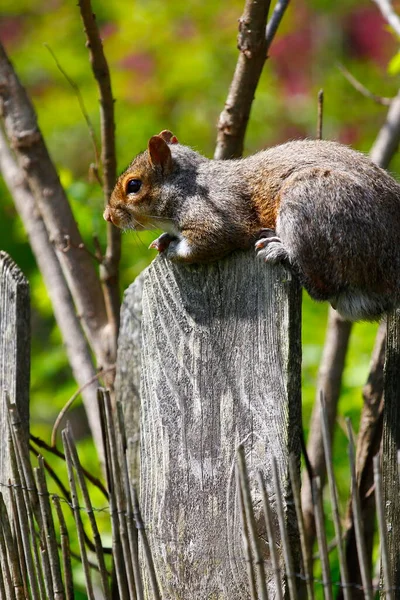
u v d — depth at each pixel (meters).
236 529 6.71
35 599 7.09
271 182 7.73
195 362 6.98
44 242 10.22
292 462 5.76
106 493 8.47
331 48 21.64
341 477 10.60
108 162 9.33
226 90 19.16
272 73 20.72
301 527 5.74
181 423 7.04
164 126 18.33
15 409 7.18
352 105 19.30
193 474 6.95
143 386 7.34
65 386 14.22
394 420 6.64
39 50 19.14
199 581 6.88
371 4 21.91
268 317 6.57
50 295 10.08
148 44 19.09
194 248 7.12
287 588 6.34
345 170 7.56
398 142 10.66
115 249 9.43
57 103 18.22
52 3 20.92
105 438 7.37
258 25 8.66
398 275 7.43
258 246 6.80
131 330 8.37
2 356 7.91
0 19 21.00
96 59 9.01
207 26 19.36
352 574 8.16
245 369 6.71
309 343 12.54
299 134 19.56
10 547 7.29
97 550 6.91
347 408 10.96
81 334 9.80
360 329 11.88
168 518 7.07
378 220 7.38
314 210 7.38
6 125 10.01
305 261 7.41
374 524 8.17
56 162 18.52
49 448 8.34
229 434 6.77
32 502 7.09
